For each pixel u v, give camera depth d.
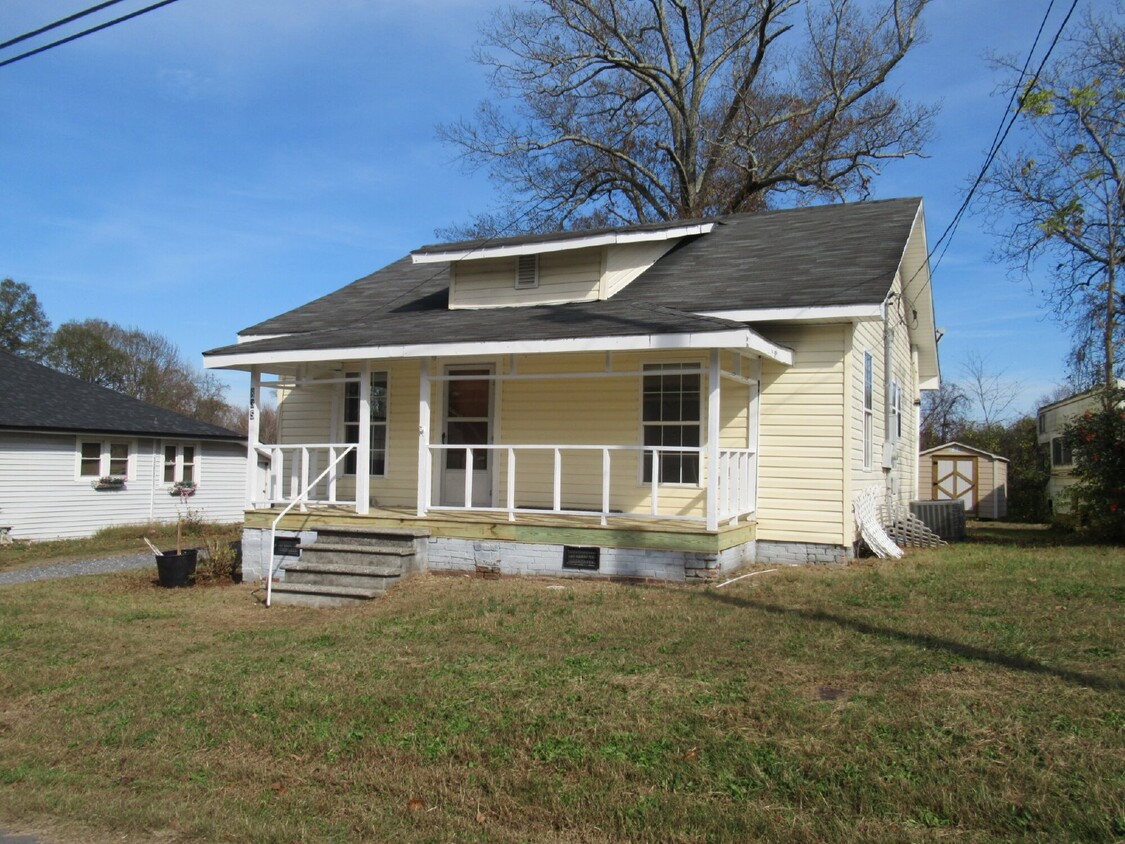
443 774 5.05
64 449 22.98
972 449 27.36
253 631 8.96
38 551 19.92
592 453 12.76
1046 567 10.48
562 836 4.34
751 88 29.89
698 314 10.89
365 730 5.75
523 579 10.60
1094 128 23.41
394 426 14.23
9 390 23.20
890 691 5.71
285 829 4.54
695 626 7.74
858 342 12.15
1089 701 5.34
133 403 26.77
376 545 11.20
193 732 5.97
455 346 10.83
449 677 6.63
